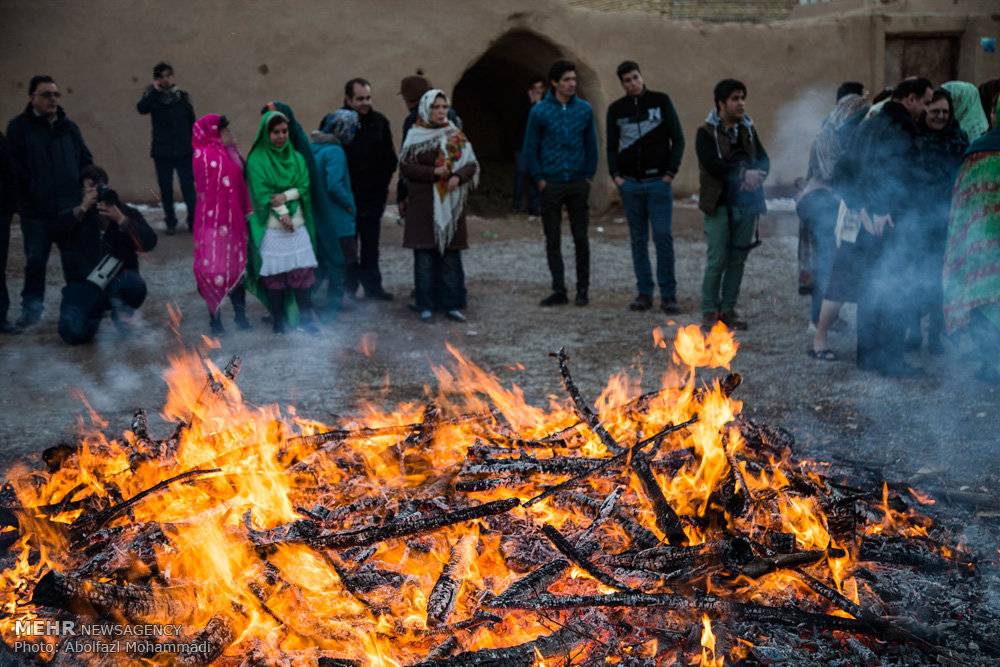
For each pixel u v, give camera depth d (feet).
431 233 26.76
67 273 25.38
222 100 44.37
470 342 24.91
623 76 27.32
